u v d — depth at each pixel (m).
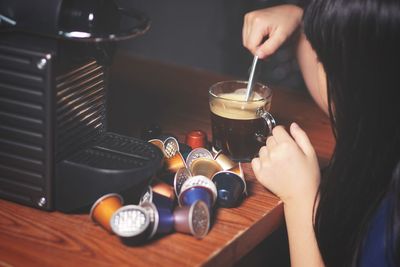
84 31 0.89
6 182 0.95
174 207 0.95
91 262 0.82
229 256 0.89
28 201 0.94
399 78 0.96
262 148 1.09
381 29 0.93
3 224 0.90
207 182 0.94
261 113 1.11
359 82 0.98
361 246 1.04
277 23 1.26
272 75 3.02
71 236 0.88
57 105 0.89
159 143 1.06
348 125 1.02
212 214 0.96
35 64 0.86
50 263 0.81
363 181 1.03
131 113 1.37
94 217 0.89
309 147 1.08
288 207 1.04
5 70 0.89
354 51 0.96
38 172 0.92
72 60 0.90
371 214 1.03
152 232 0.86
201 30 3.78
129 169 0.90
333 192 1.03
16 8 0.87
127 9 0.98
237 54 3.54
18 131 0.91
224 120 1.12
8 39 0.88
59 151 0.92
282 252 1.22
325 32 0.98
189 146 1.13
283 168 1.04
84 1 0.89
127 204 0.95
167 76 1.63
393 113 0.98
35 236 0.87
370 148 1.01
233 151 1.14
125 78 1.60
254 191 1.05
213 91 1.17
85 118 0.97
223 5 3.61
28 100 0.89
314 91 1.23
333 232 1.05
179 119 1.35
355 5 0.94
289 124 1.39
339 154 1.03
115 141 1.00
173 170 1.02
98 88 0.99
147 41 3.90
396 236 0.99
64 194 0.93
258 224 0.95
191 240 0.88
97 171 0.90
